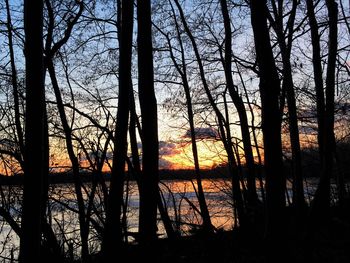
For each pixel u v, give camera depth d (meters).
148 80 9.66
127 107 10.18
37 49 7.49
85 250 12.50
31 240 7.27
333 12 14.02
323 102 15.21
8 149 13.49
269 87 8.38
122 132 10.18
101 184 13.51
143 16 9.72
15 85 13.37
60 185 13.82
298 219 13.57
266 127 8.33
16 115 13.09
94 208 13.41
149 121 9.62
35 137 7.43
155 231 9.62
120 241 10.28
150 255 9.55
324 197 13.71
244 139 15.76
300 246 10.45
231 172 15.41
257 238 11.82
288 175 17.05
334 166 19.44
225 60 16.61
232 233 13.59
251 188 15.31
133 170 13.87
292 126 15.42
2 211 11.99
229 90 16.25
